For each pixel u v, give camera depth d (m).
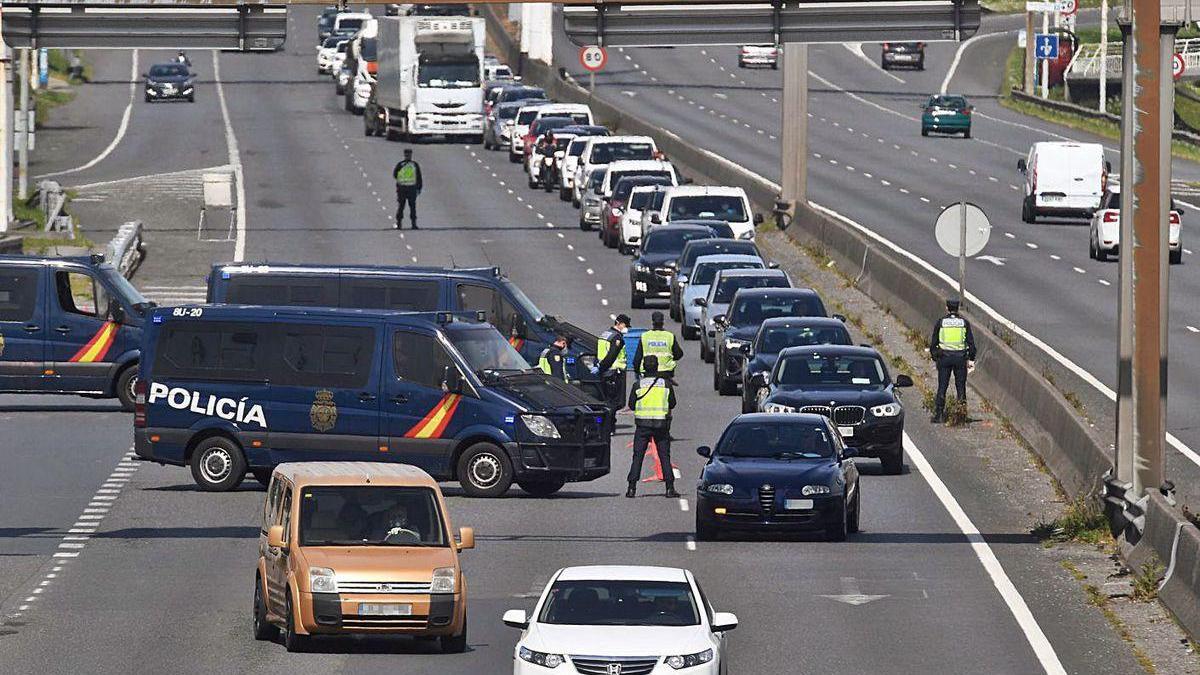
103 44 100.94
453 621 71.31
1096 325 166.12
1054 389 120.44
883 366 120.75
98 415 137.50
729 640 74.19
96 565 89.25
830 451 98.44
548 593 64.62
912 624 77.25
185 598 82.25
